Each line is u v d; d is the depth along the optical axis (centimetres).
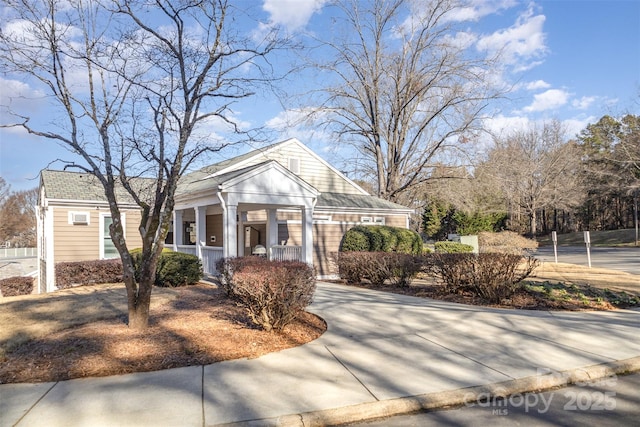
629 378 483
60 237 1451
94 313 756
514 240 2652
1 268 2784
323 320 739
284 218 1524
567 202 4391
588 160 4788
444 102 2245
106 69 708
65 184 1547
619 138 4056
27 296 1005
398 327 688
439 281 1129
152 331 624
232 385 436
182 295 947
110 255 1545
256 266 675
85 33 681
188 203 1395
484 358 527
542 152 4394
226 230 1139
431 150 2336
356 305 882
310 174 1834
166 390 424
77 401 399
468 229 3988
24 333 623
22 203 5506
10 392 424
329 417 370
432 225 4334
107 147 654
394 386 433
